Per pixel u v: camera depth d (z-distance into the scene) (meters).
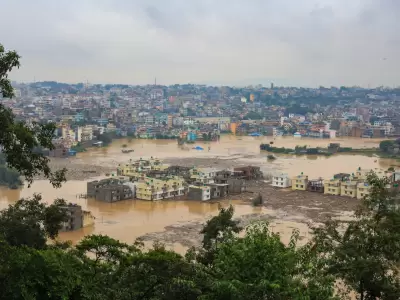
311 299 28.53
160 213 127.69
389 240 33.59
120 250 39.38
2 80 33.59
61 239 97.38
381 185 36.69
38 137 36.16
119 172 182.75
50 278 29.84
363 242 34.66
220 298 28.50
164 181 152.38
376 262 33.09
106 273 35.88
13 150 33.97
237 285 27.08
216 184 156.12
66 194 148.50
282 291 27.12
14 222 41.69
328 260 34.12
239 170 186.00
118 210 130.62
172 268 34.84
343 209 133.38
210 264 43.69
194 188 146.75
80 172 193.50
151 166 190.88
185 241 99.12
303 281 29.94
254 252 28.45
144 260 35.47
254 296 26.86
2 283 29.31
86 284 31.64
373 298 34.12
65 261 31.81
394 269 34.06
